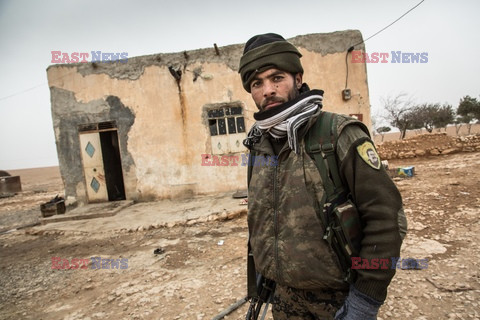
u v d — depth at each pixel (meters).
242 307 2.65
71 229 6.16
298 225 0.98
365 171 0.88
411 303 2.41
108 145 8.94
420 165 10.35
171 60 7.99
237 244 4.37
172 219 5.93
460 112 25.86
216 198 7.46
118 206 7.52
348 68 7.63
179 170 8.09
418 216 4.52
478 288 2.51
